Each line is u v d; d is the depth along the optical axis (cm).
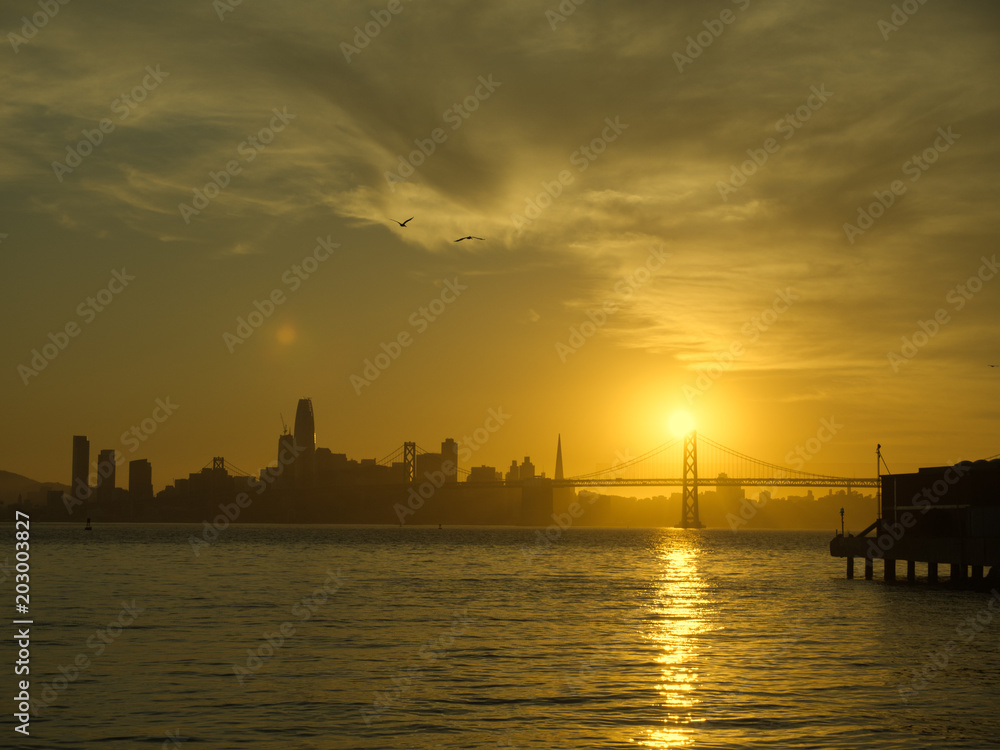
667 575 10900
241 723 3166
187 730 3080
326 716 3262
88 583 8762
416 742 2955
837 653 4628
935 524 8612
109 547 17600
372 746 2914
